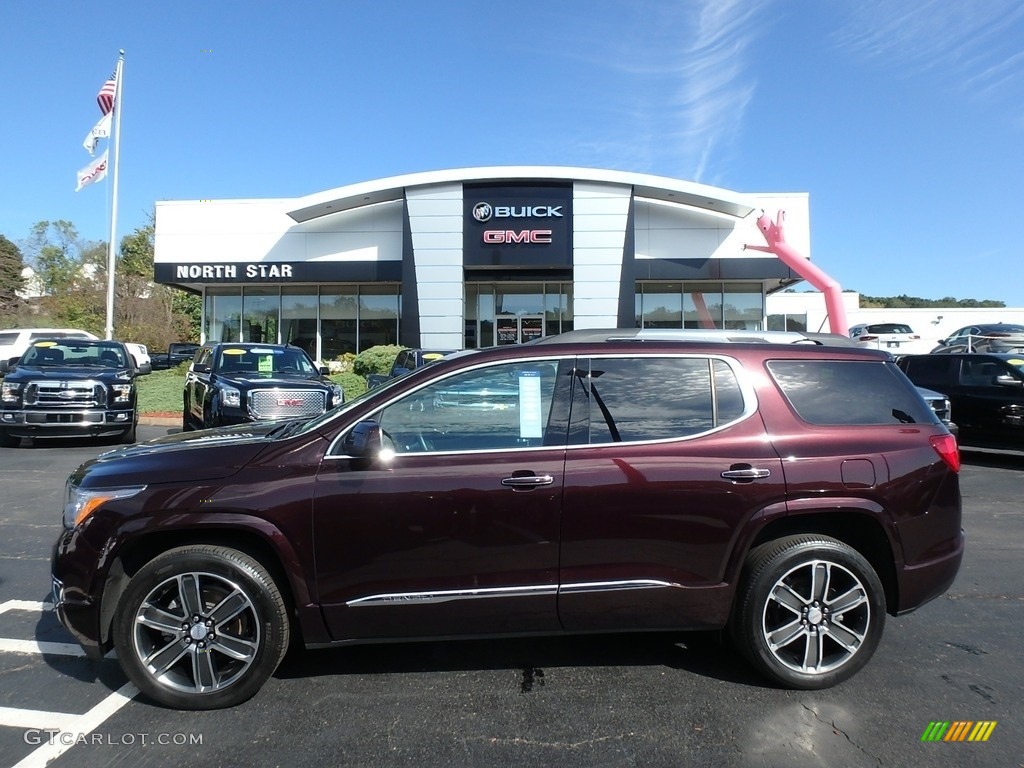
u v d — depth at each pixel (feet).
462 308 75.77
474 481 11.43
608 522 11.57
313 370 41.37
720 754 10.19
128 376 40.86
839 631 12.13
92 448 40.04
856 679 12.57
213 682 11.31
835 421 12.46
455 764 9.91
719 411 12.27
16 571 18.07
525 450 11.76
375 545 11.27
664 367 12.50
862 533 12.74
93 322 135.13
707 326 84.43
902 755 10.18
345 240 79.56
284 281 81.35
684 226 78.23
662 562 11.70
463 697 11.85
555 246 75.41
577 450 11.79
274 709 11.41
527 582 11.52
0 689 12.06
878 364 13.10
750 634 11.94
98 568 11.12
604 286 75.15
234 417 34.99
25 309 135.64
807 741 10.53
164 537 11.59
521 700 11.75
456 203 75.46
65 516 11.76
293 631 12.82
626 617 11.82
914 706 11.60
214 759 10.00
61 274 161.58
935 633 14.70
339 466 11.44
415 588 11.39
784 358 12.80
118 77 76.33
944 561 12.50
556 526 11.51
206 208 80.48
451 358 12.62
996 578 18.33
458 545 11.38
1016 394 36.58
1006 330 79.15
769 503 11.78
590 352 12.50
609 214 75.00
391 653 13.60
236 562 11.23
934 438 12.68
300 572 11.23
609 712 11.36
